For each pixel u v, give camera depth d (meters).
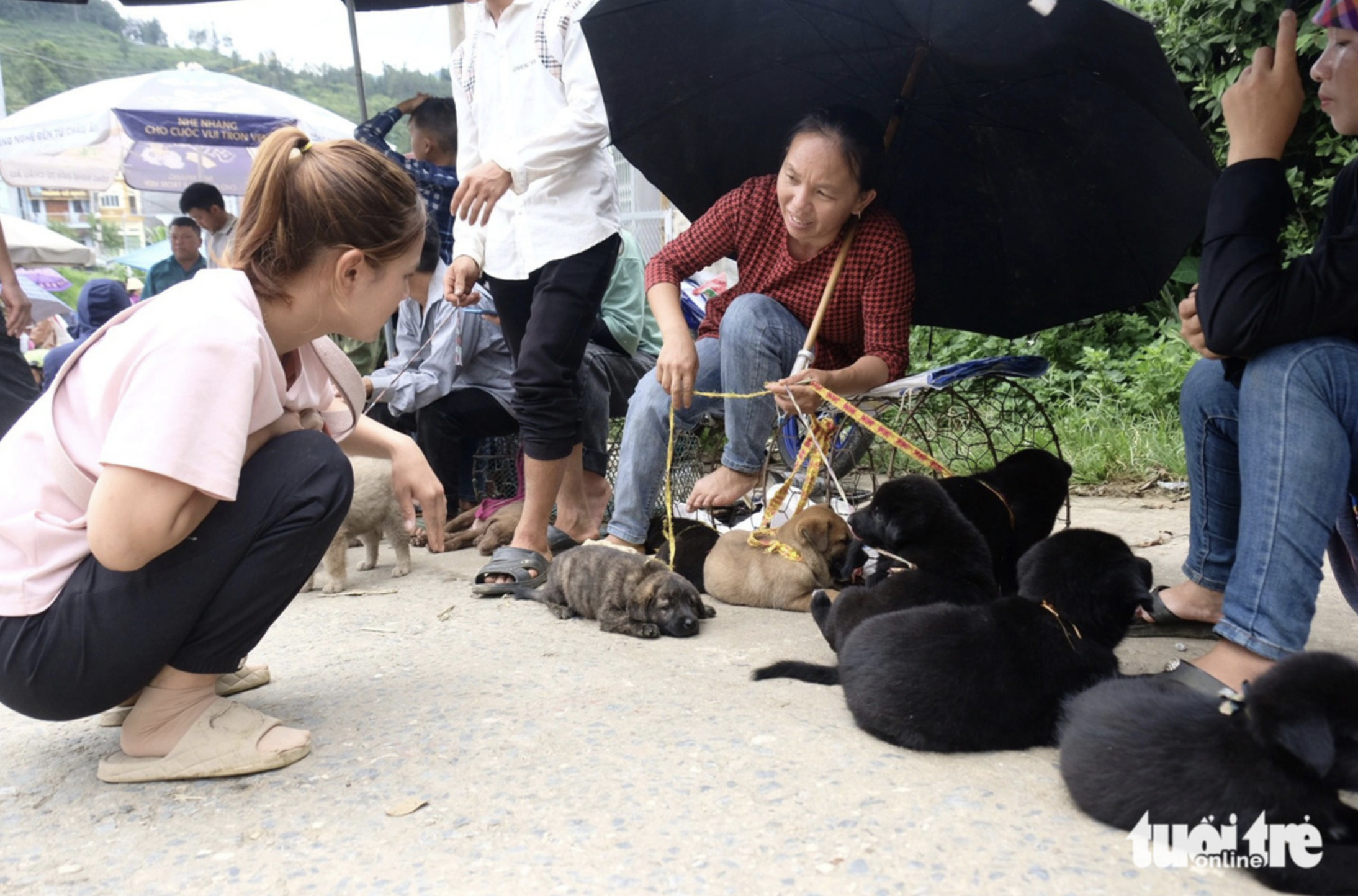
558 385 4.24
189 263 11.38
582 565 3.83
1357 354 2.44
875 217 4.03
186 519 2.14
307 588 4.52
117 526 2.04
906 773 2.33
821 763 2.39
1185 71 7.69
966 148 4.01
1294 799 1.87
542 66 4.25
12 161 11.73
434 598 4.26
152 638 2.27
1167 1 7.87
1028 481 3.99
